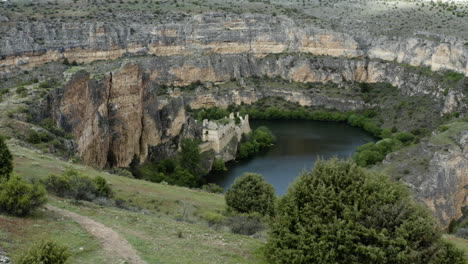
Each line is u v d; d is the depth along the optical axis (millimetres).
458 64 155250
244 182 51875
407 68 177625
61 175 46188
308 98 184500
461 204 77812
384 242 26938
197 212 48500
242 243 33500
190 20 196125
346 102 179500
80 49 161250
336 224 27766
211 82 187250
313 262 27922
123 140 92688
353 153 125000
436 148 83500
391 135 140000
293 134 148375
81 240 29125
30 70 133875
